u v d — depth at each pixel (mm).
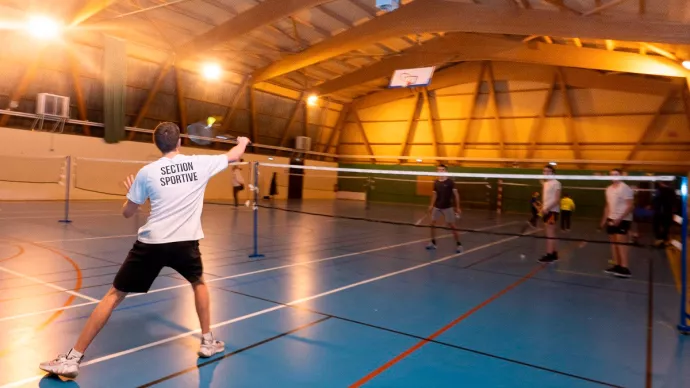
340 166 29594
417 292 5637
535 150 23109
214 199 22500
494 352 3719
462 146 24875
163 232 3090
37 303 4551
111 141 18500
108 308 3037
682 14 10211
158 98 19859
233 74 21500
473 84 23469
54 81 16641
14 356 3293
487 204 23906
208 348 3404
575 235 12828
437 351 3699
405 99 25688
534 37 16891
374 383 3072
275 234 10609
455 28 14414
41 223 10539
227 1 15422
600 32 11867
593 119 21109
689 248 10367
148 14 15953
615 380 3248
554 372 3357
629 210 6949
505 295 5641
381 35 16328
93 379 2986
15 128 16219
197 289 3369
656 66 14422
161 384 2947
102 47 17219
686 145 19250
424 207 23984
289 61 20016
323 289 5594
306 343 3770
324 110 27141
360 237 10680
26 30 14461
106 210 14359
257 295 5191
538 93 21984
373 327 4238
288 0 14750
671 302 5516
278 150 26109
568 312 4973
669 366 3521
